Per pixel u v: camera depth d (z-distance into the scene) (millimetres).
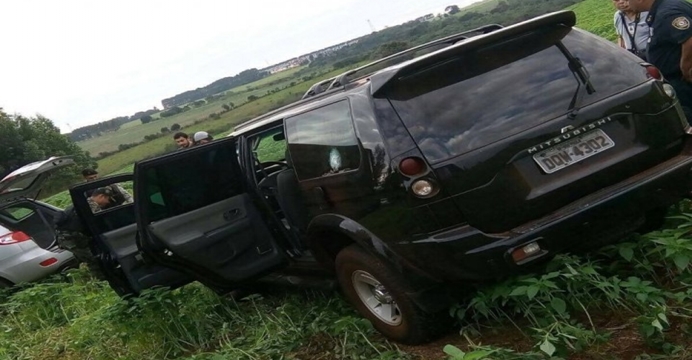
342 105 4285
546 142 3756
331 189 4395
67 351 6836
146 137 82375
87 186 6555
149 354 5773
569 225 3666
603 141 3883
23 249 10742
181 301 6297
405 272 3943
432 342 4234
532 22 3967
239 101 94250
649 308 3594
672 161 4031
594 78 4000
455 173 3648
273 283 5941
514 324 3906
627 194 3779
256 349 4906
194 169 5598
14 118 64625
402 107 3873
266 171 6746
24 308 8750
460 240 3645
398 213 3838
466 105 3814
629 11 5738
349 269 4480
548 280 3729
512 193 3668
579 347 3484
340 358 4398
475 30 5172
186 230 5395
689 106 5500
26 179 10914
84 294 8891
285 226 5715
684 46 5180
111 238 6582
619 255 4203
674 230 3926
